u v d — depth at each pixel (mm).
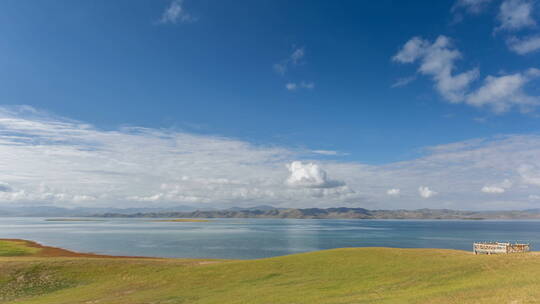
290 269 46219
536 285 27266
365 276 39875
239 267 48688
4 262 50125
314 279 40625
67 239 155125
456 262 41781
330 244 137375
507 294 25547
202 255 97438
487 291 27469
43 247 111938
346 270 43594
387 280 37031
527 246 48438
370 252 52406
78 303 35938
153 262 53188
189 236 178625
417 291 31172
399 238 179125
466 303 24594
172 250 110188
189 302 34000
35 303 36781
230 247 120688
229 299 34000
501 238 181500
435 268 39969
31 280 44906
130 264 51438
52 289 42750
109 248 116000
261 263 50188
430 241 159500
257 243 138875
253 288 38438
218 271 47281
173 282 43594
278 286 38562
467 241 160625
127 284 43656
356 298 30641
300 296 33219
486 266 37500
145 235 185000
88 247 118812
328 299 31219
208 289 39406
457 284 32062
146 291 40125
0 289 41906
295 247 122625
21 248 103688
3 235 184000
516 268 35000
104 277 46625
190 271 47781
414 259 46281
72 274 47250
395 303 27219
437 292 29672
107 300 36625
